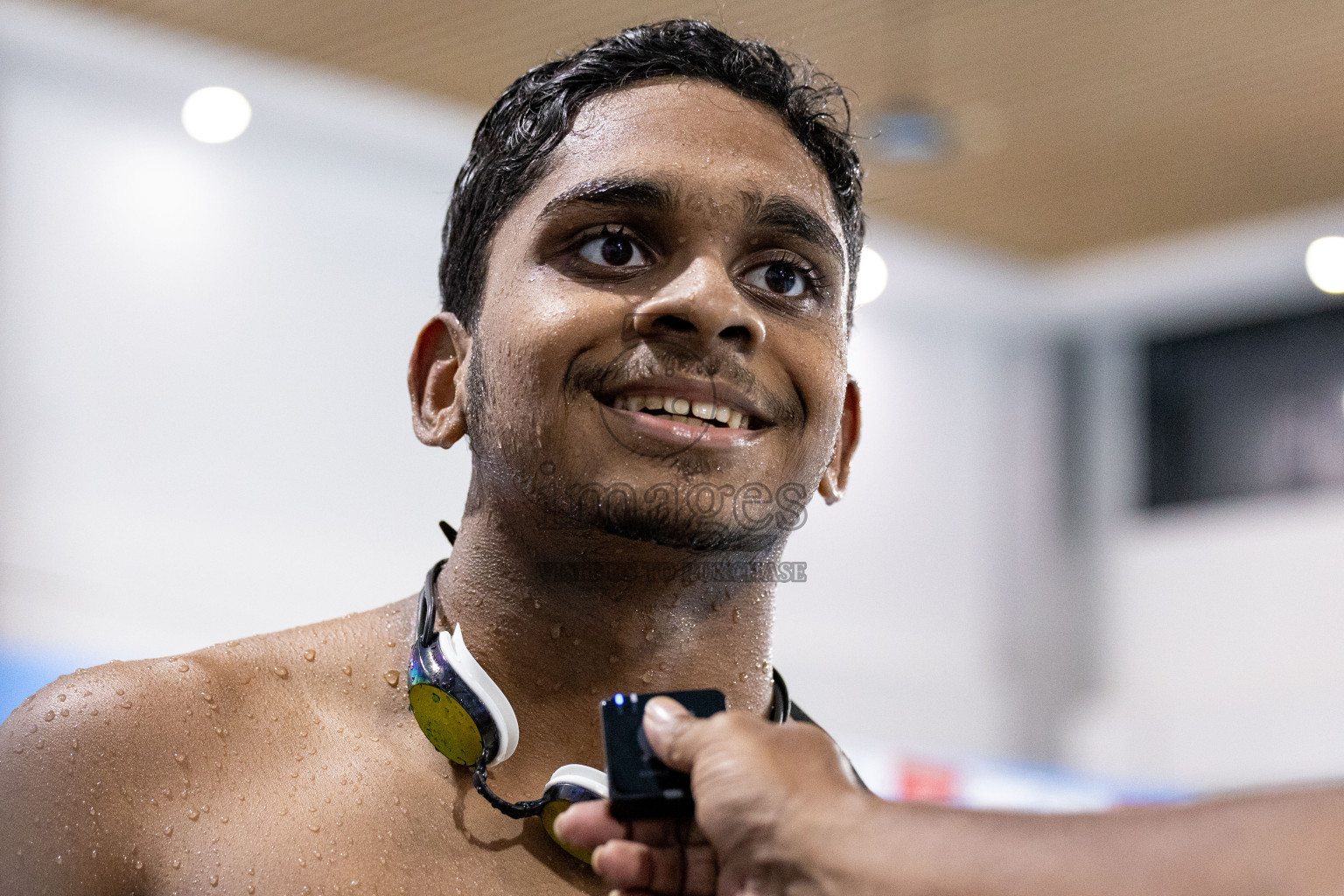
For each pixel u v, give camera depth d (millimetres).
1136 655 6352
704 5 3770
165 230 4344
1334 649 5723
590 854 732
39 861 719
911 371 6410
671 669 794
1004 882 512
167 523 4207
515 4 3781
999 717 6422
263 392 4484
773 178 781
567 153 785
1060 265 5863
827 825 554
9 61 4074
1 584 3842
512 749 760
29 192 4078
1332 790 493
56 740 750
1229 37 3932
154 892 727
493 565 793
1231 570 6094
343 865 726
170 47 4066
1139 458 6469
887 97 4371
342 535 4582
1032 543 6602
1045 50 4023
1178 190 5055
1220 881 485
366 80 4273
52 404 4031
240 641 835
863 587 6145
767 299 789
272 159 4625
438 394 862
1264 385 6074
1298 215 5258
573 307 733
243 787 756
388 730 794
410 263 4926
